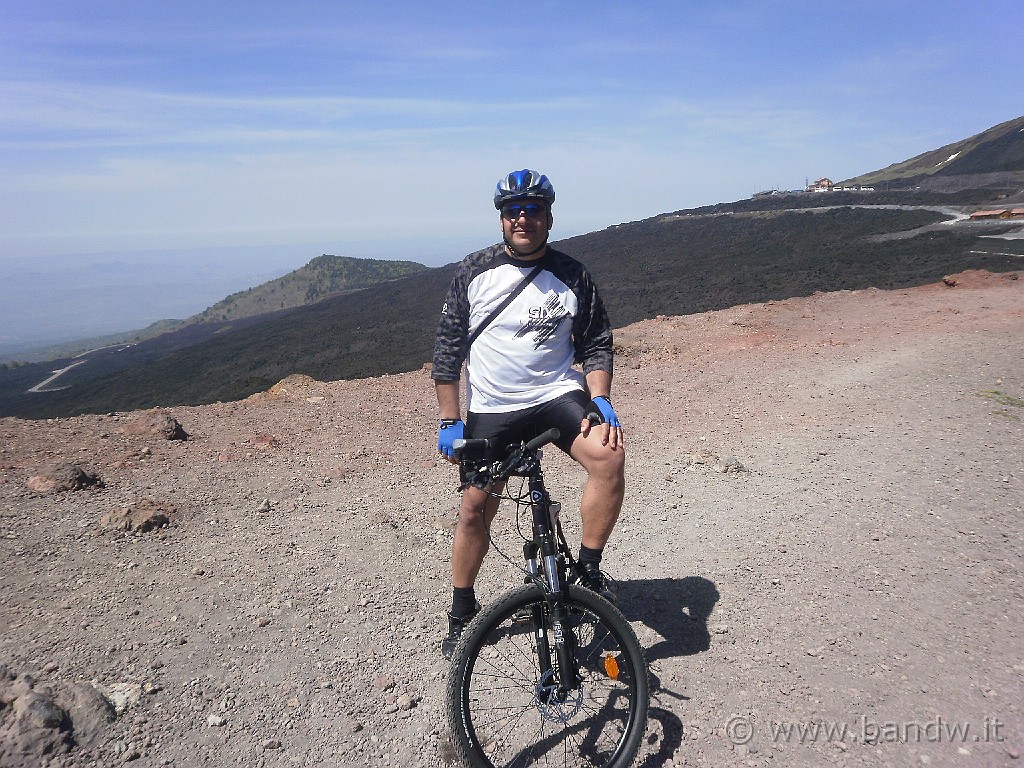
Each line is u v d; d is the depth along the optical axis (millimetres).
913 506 4367
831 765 2229
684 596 3371
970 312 11922
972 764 2209
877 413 6590
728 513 4410
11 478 4914
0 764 2201
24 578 3512
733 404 7297
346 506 4660
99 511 4422
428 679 2750
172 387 107062
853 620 3082
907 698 2545
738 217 101938
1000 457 5215
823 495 4625
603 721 2465
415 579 3615
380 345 78875
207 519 4391
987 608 3150
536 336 2566
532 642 2875
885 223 73688
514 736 2410
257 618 3170
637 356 10383
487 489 2453
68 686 2527
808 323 12258
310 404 7742
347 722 2490
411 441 6324
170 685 2666
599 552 2592
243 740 2387
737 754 2295
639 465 5445
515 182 2482
